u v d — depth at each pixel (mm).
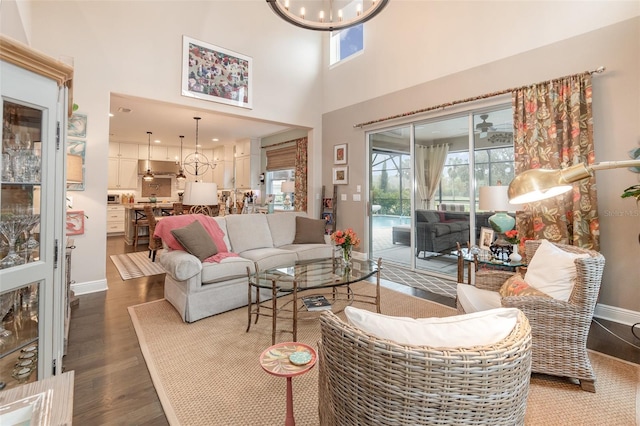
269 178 8211
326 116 5871
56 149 1405
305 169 6707
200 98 4398
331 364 953
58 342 1461
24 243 1327
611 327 2676
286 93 5426
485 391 774
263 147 8203
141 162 8844
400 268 4746
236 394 1757
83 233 3447
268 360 1251
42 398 870
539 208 3088
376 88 4973
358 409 874
